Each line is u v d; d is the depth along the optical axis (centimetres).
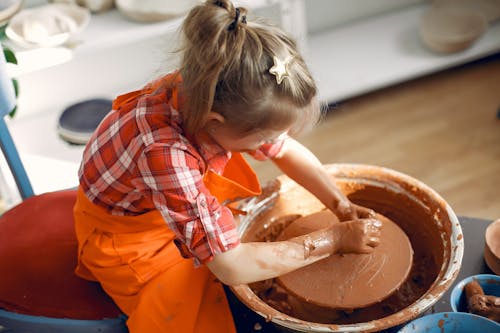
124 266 112
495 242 110
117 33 205
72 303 116
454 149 231
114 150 99
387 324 91
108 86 253
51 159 222
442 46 252
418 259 120
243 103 84
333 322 109
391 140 240
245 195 112
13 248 126
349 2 272
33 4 223
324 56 261
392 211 125
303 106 88
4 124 135
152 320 108
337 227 106
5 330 117
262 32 85
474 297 96
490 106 250
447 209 112
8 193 216
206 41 83
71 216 133
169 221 92
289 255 99
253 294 101
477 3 275
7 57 171
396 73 246
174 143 92
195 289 111
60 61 196
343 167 126
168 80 99
